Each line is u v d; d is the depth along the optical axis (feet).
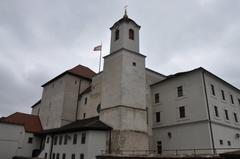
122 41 112.78
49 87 166.40
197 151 91.50
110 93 107.34
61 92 146.20
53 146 117.60
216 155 56.70
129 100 101.86
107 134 96.94
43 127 152.35
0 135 112.68
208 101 96.37
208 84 101.35
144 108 106.63
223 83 113.39
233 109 114.83
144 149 97.60
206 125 91.61
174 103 109.09
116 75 107.45
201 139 91.66
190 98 101.91
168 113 110.63
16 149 116.26
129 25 118.83
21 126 122.01
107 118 102.99
